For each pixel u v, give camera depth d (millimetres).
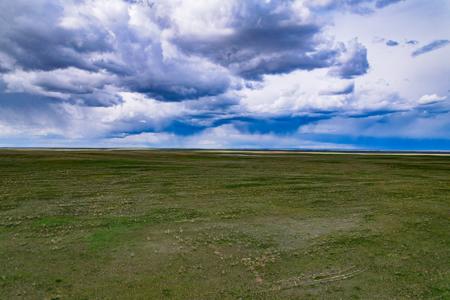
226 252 13172
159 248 13500
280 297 9461
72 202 22422
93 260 12023
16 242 13914
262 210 20938
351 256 12867
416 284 10383
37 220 17547
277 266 11781
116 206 21422
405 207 22219
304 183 33219
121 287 9883
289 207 21922
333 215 19828
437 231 16516
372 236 15562
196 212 20156
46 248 13227
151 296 9359
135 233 15586
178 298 9289
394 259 12570
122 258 12289
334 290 9953
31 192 25750
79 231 15719
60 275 10648
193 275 10859
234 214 19797
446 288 10086
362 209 21516
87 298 9164
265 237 15273
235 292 9711
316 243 14461
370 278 10828
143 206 21594
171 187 29609
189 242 14352
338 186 31406
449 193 27906
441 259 12594
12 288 9656
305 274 11102
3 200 22484
